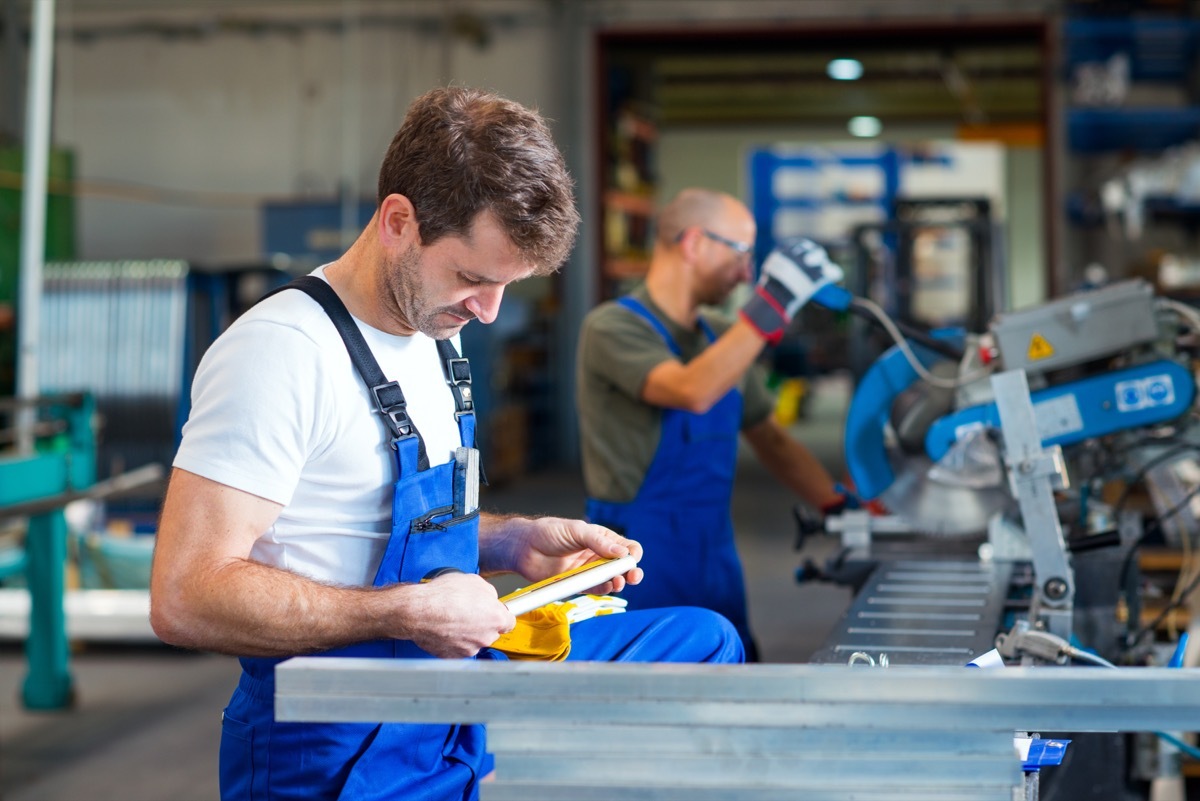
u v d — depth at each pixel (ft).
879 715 3.53
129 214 36.96
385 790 4.71
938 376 8.50
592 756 3.65
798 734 3.58
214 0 36.17
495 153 4.46
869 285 26.30
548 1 34.94
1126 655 7.95
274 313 4.73
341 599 4.46
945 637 6.33
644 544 9.27
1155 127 25.90
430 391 5.14
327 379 4.73
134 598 16.48
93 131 36.96
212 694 14.71
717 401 9.22
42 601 14.12
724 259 9.49
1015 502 8.45
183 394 20.25
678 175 62.28
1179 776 8.78
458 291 4.66
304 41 36.09
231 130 36.50
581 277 34.68
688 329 9.68
